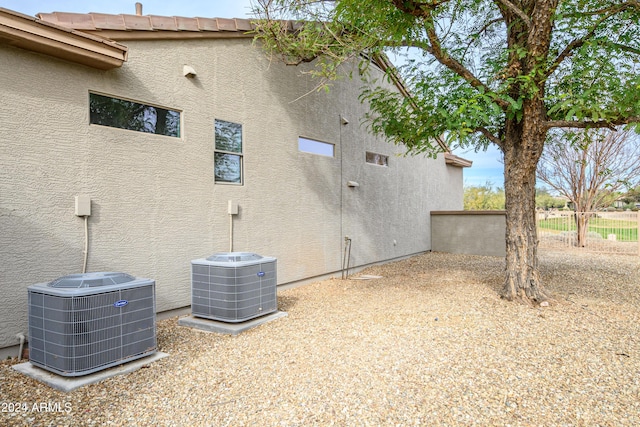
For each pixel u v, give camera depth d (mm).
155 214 4996
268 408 2764
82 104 4277
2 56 3674
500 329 4512
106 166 4488
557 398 2895
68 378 3162
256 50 6477
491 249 12641
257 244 6473
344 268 8758
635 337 4234
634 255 12320
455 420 2598
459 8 6051
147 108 4973
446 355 3729
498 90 4871
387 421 2586
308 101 7660
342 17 5121
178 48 5289
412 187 12211
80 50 3977
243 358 3725
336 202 8508
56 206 4047
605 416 2646
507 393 2969
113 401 2875
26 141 3830
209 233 5684
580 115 4375
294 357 3732
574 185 15430
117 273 3729
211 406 2799
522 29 5648
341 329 4605
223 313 4707
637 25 5172
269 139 6742
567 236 15594
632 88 4250
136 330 3562
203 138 5617
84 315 3168
